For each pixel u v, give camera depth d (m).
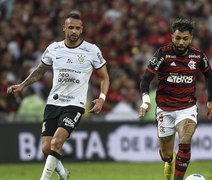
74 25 29.52
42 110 54.00
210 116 31.17
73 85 29.78
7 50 65.38
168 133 30.05
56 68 30.03
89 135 52.44
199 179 28.44
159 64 29.55
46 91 57.91
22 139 51.84
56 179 37.94
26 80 31.09
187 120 29.14
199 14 76.31
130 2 74.25
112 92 58.75
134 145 52.94
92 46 30.27
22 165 50.59
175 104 29.70
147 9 74.00
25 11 70.12
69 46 30.11
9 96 57.47
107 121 52.81
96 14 71.62
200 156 53.25
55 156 28.23
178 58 29.48
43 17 70.12
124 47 67.31
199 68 30.38
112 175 41.94
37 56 64.62
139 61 65.38
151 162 52.50
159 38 69.62
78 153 52.19
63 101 29.70
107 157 52.56
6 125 51.72
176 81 29.59
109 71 60.53
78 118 29.48
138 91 63.59
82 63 29.89
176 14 75.69
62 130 28.77
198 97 59.88
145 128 53.12
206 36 71.69
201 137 53.31
